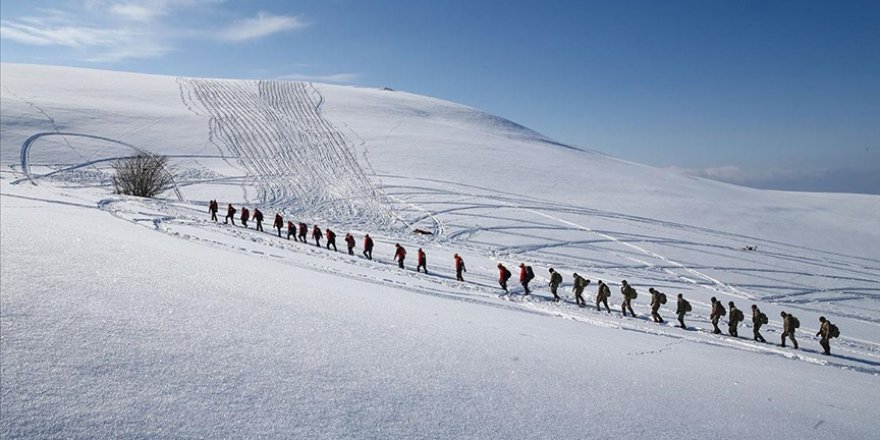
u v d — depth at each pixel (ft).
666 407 20.25
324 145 208.85
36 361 15.14
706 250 128.16
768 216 180.55
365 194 156.76
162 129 206.08
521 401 18.35
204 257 43.93
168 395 14.61
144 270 29.91
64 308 19.85
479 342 26.61
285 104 272.10
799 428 20.65
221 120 226.99
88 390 14.11
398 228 125.18
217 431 13.17
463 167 196.85
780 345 51.16
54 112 203.41
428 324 29.63
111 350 16.84
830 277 114.73
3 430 11.65
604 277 91.09
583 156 265.75
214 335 20.07
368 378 18.25
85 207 81.97
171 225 81.92
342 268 62.90
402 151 209.46
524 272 66.95
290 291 32.81
